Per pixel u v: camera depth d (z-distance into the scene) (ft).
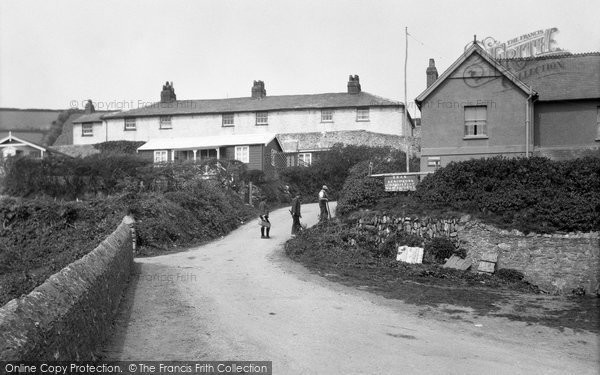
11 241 75.92
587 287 52.75
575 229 54.54
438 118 84.69
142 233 67.72
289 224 84.64
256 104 158.92
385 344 30.63
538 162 62.90
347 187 72.18
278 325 33.58
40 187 100.89
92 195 96.99
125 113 162.09
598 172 60.49
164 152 139.85
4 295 34.32
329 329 33.14
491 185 62.59
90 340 24.35
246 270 51.67
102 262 31.07
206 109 158.61
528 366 28.19
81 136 163.73
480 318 38.11
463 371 26.73
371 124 149.18
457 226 58.75
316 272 51.42
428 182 66.49
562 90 84.12
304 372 25.63
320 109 151.94
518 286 52.47
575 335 34.78
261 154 132.46
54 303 20.07
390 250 59.52
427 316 37.96
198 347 28.81
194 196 85.66
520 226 55.98
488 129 83.10
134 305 37.55
